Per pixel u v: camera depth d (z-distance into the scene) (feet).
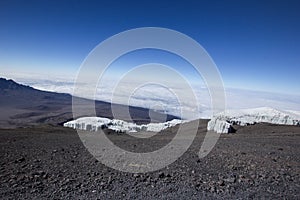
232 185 23.91
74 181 23.24
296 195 22.26
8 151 33.14
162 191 21.91
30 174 24.29
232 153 37.17
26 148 35.86
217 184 23.97
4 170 25.08
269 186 24.04
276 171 28.55
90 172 25.79
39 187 21.58
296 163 32.40
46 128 71.26
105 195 20.67
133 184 23.18
